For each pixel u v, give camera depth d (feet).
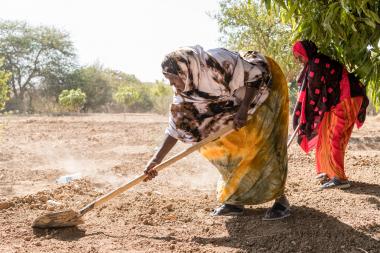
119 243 14.10
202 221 16.10
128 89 82.94
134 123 56.39
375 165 23.76
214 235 14.97
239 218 16.10
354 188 19.02
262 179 15.29
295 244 14.08
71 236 14.76
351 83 18.80
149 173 15.19
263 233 14.85
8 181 23.34
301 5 17.98
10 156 30.73
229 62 14.05
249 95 14.53
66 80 135.74
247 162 15.37
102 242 14.15
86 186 21.09
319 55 18.72
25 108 114.62
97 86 138.92
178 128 15.19
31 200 18.17
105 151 32.45
